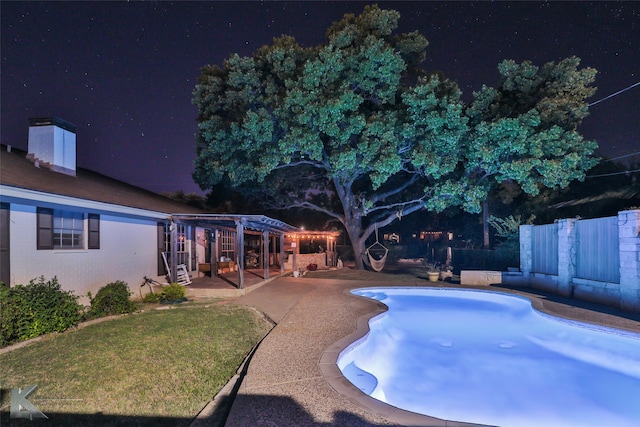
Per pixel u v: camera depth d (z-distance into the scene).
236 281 15.88
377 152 15.98
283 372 5.59
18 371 5.79
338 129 15.17
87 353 6.64
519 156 16.02
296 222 30.25
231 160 16.81
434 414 6.41
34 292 7.63
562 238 13.22
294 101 14.80
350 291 14.05
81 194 9.66
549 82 16.56
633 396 7.02
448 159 16.31
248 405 4.50
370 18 16.64
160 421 4.79
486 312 13.10
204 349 7.29
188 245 16.77
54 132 11.44
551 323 9.71
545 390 7.29
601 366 8.12
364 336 7.75
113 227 11.75
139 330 8.23
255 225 15.67
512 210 26.84
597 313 9.88
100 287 11.07
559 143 15.50
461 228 37.22
